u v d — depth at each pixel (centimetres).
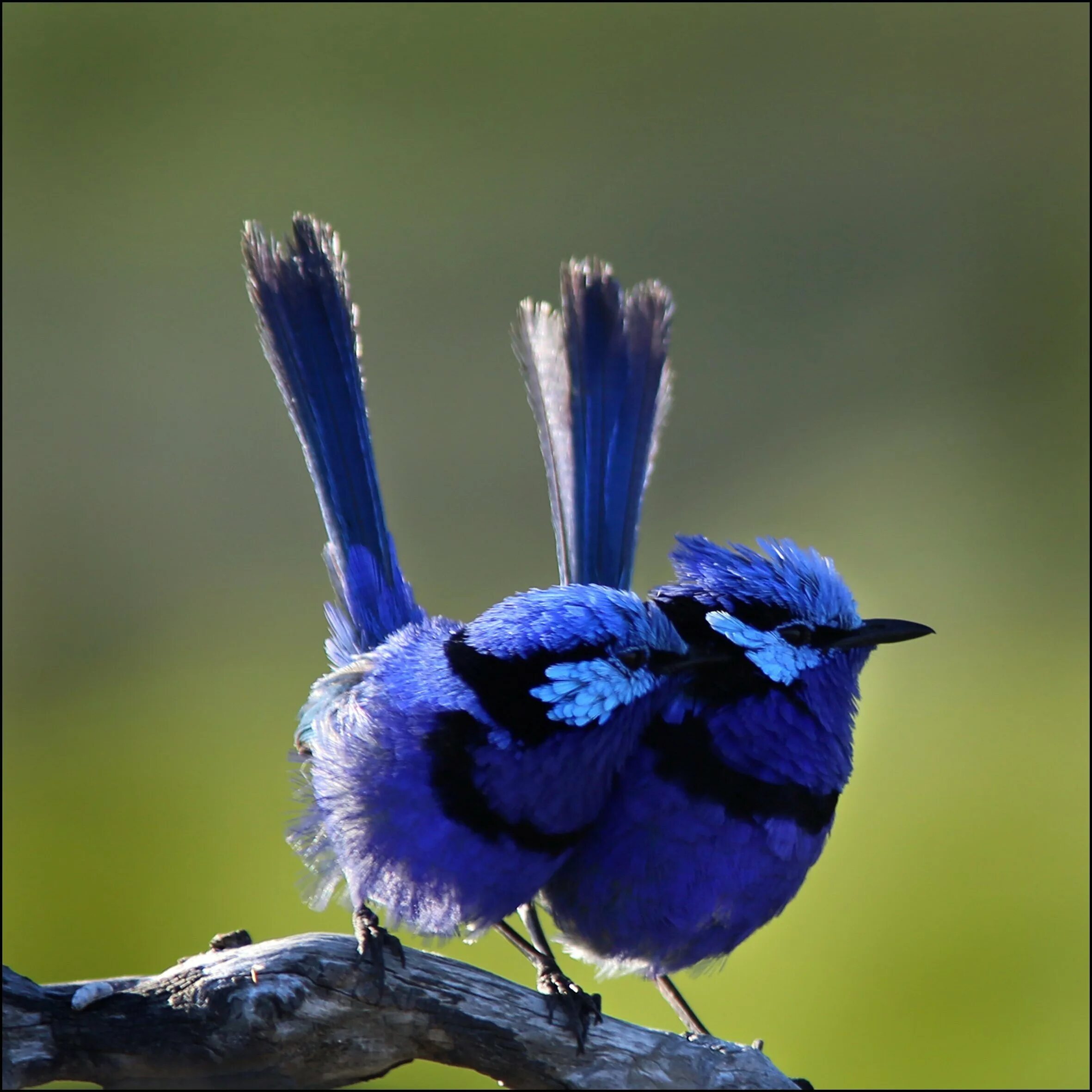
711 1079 274
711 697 276
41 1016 273
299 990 273
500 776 274
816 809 276
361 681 275
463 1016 274
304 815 275
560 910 276
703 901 276
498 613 275
